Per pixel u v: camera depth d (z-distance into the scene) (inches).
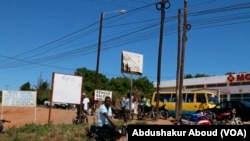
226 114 1149.1
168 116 1381.6
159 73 1205.7
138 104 1161.4
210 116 1132.5
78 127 731.4
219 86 2623.0
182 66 1268.5
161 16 1214.9
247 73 2417.6
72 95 860.0
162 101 1480.1
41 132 698.2
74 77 864.9
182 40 1280.8
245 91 2427.4
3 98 1057.5
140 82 3892.7
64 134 681.6
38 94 3666.3
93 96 1254.3
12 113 1838.1
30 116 1583.4
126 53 1100.5
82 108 925.2
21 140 647.1
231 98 2519.7
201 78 2780.5
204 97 1370.6
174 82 2967.5
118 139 518.9
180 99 1248.8
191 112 1392.7
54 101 836.0
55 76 842.8
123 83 3917.3
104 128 517.3
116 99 1502.2
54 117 1473.9
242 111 1192.8
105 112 516.4
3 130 738.2
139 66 1125.1
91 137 521.3
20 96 1075.3
